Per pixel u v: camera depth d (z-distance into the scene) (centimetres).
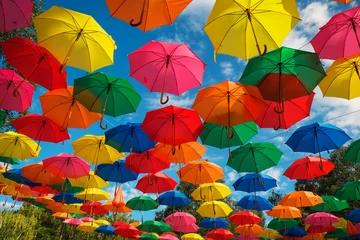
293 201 873
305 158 684
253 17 360
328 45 369
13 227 1287
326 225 1001
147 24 365
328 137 591
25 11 384
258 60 368
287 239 1361
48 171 697
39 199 1052
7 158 732
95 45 395
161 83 433
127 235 1159
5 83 462
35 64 415
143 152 599
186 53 414
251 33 369
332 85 438
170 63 420
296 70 364
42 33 383
